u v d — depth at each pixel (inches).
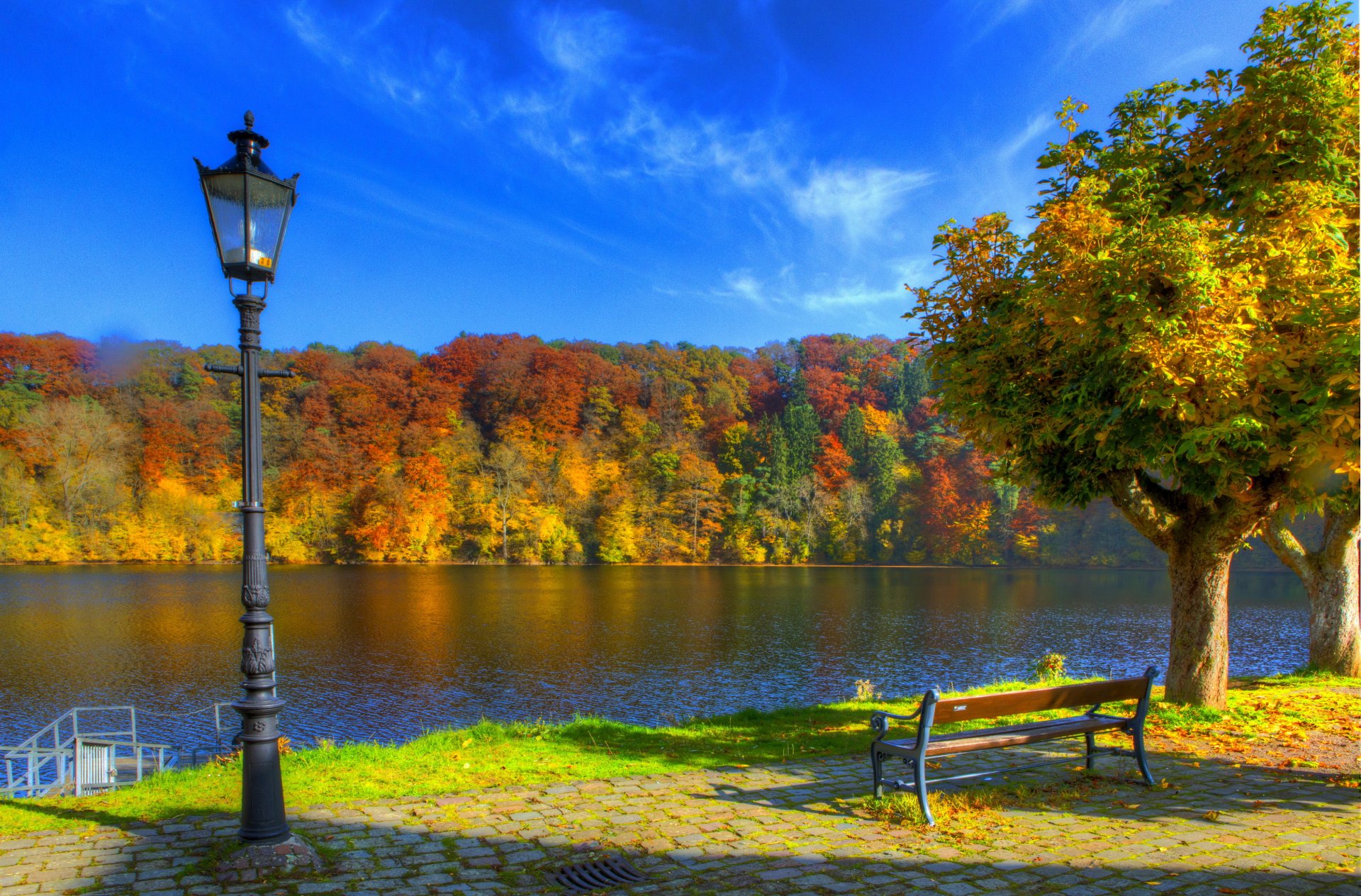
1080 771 255.0
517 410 3836.1
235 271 183.2
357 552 3026.6
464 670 1059.3
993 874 166.7
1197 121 348.8
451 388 3784.5
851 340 4729.3
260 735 175.5
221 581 2265.0
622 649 1226.0
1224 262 282.0
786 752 287.1
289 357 3649.1
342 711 839.1
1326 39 320.5
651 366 4340.6
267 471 3191.4
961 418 368.8
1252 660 1127.0
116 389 3181.6
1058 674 609.9
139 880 164.1
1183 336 266.1
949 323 367.2
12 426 2893.7
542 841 188.4
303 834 192.1
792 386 4350.4
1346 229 318.0
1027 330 323.9
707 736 323.6
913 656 1179.3
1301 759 267.3
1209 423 275.3
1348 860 173.3
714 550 3292.3
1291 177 318.0
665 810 213.2
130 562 2829.7
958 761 269.3
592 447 3727.9
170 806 216.5
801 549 3228.3
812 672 1054.4
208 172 182.5
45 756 478.9
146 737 740.7
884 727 221.6
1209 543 355.6
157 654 1173.7
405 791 231.3
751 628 1446.9
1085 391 295.9
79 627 1418.6
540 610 1702.8
